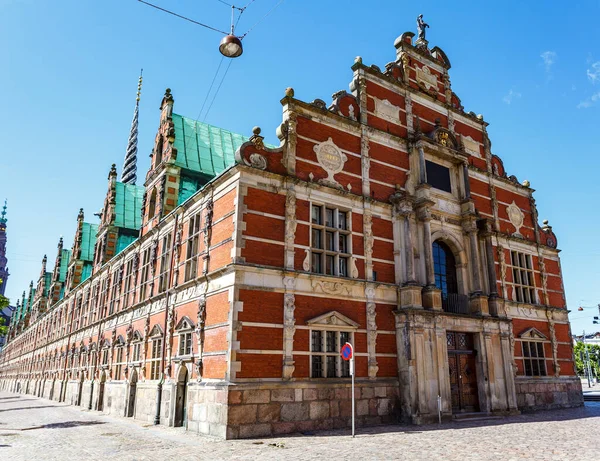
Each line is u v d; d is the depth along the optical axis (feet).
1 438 56.39
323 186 68.03
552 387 91.76
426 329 69.87
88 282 134.62
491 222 86.74
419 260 74.74
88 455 43.42
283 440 50.11
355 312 66.80
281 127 67.15
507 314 88.69
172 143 94.07
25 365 229.86
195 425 59.31
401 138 81.20
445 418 67.26
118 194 131.85
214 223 65.77
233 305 56.34
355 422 62.08
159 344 77.66
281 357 58.23
